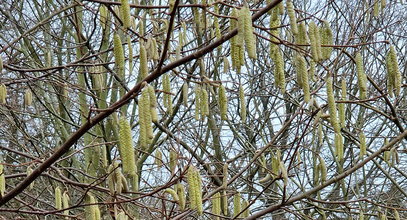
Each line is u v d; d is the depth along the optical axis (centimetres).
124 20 441
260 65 1198
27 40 923
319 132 657
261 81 1285
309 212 1276
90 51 775
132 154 406
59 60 973
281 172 597
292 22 432
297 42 471
